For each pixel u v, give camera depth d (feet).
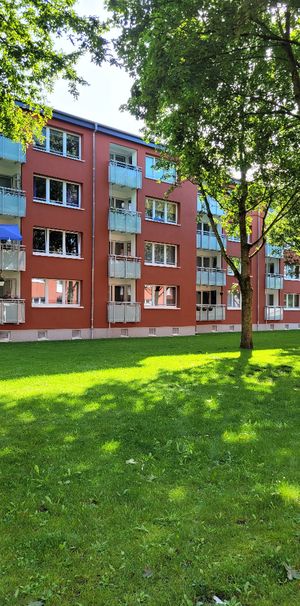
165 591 8.38
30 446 16.47
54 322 73.87
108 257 80.59
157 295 90.07
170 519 11.02
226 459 15.38
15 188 71.41
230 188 58.29
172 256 93.15
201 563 9.23
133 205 85.61
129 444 16.84
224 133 36.35
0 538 10.18
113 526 10.73
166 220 91.40
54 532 10.41
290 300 129.59
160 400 24.13
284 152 43.24
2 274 70.23
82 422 19.66
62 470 14.20
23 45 32.76
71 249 77.10
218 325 106.52
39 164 72.33
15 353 48.73
